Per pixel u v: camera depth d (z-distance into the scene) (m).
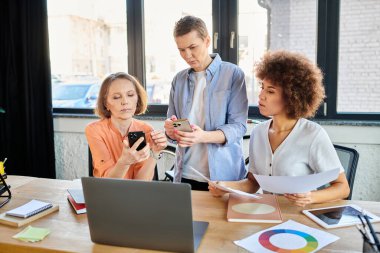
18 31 3.23
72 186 1.69
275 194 1.50
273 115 1.48
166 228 1.01
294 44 2.79
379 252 0.88
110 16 3.22
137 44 3.16
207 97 1.72
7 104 3.31
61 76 3.41
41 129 3.29
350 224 1.18
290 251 1.02
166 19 3.07
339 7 2.65
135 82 1.72
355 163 1.62
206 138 1.59
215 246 1.06
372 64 2.66
